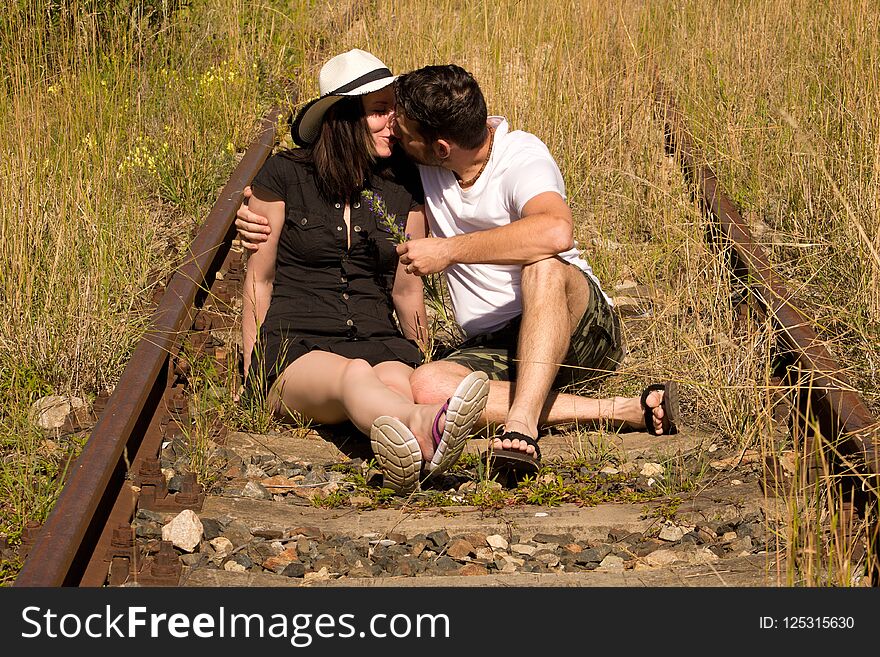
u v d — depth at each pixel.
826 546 3.18
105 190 5.73
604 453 3.97
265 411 4.21
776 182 6.44
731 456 3.91
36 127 6.01
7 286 4.73
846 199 5.11
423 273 4.01
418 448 3.51
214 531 3.36
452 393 3.91
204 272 5.08
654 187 6.17
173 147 6.75
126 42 7.83
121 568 3.08
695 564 3.19
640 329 5.07
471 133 4.02
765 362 4.45
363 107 4.13
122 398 3.67
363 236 4.25
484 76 7.70
